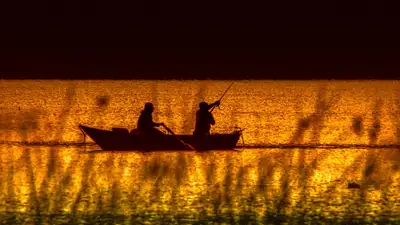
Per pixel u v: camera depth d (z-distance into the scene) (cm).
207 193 6219
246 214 5681
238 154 7850
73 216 5662
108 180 6606
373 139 9112
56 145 8444
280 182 6575
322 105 13738
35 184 6475
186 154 7731
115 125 10762
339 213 5709
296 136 9325
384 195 6166
